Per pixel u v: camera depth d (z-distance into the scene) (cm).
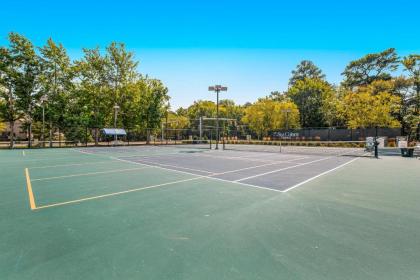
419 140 3325
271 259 339
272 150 2808
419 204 610
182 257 345
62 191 741
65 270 311
